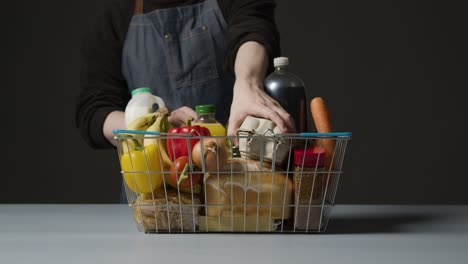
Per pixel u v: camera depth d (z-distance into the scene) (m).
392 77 3.85
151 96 1.19
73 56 3.71
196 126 1.03
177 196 1.02
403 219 1.24
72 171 3.70
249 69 1.43
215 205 1.00
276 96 1.14
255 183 1.00
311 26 3.83
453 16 3.83
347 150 3.84
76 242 0.95
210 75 1.96
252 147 1.01
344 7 3.83
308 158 1.00
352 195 3.85
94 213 1.36
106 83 1.96
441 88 3.85
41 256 0.83
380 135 3.85
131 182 1.02
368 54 3.84
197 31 1.94
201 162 0.98
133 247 0.89
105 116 1.83
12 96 3.71
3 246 0.91
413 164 3.85
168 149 1.01
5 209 1.45
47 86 3.71
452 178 3.84
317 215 1.02
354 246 0.90
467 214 1.33
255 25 1.62
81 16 3.70
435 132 3.85
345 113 3.85
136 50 1.96
